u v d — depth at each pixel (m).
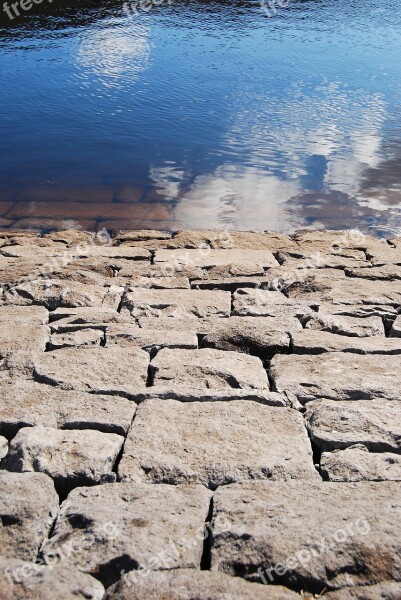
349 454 3.26
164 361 4.18
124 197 8.57
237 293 5.36
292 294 5.48
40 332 4.54
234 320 4.80
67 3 20.94
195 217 7.98
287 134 10.86
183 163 9.73
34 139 10.60
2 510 2.83
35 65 14.68
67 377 3.95
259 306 5.11
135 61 15.00
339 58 15.41
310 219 7.97
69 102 12.41
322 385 3.91
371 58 15.45
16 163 9.62
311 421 3.55
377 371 4.08
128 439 3.37
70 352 4.25
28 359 4.14
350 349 4.37
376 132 10.99
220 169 9.53
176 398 3.75
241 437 3.41
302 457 3.26
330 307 5.08
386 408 3.66
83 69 14.40
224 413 3.60
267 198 8.57
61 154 10.02
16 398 3.71
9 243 6.89
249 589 2.46
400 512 2.82
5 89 13.09
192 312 5.02
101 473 3.12
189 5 21.11
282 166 9.62
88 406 3.64
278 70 14.41
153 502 2.92
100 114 11.80
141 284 5.62
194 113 11.83
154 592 2.44
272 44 16.56
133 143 10.47
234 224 7.80
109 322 4.80
